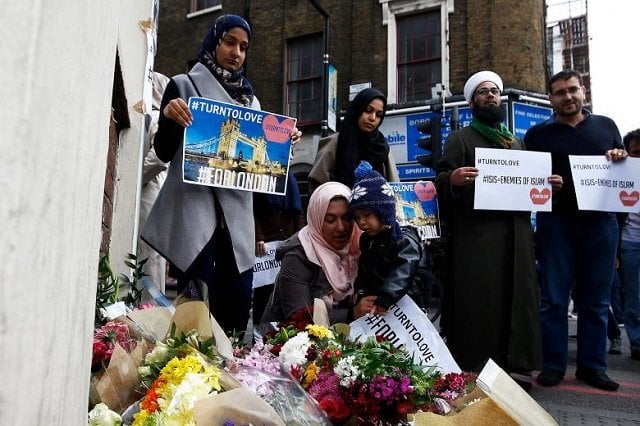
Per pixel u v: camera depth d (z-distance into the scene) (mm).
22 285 428
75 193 530
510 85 10945
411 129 11266
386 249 2354
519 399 1451
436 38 11984
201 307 1517
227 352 1573
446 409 1486
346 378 1566
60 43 486
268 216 3205
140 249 3408
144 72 3312
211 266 2516
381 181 2398
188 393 1086
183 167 2438
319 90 13203
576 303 3664
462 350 3162
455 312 3221
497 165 3238
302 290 2461
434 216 3756
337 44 12836
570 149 3535
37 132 447
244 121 2572
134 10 3086
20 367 425
